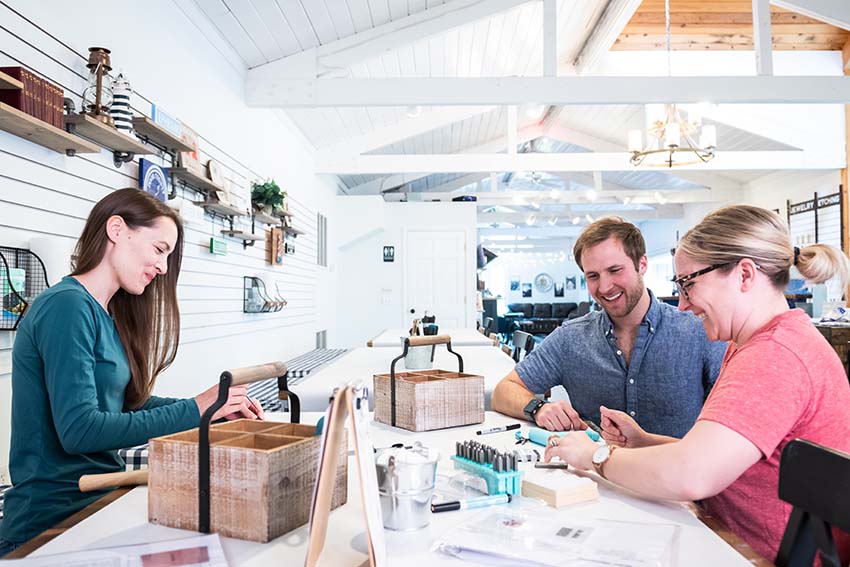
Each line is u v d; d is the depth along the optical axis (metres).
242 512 0.86
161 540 0.86
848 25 4.83
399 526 0.90
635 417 1.82
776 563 0.85
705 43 7.28
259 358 4.61
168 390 2.99
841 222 7.31
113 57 2.55
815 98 4.66
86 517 0.99
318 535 0.75
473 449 1.12
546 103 4.67
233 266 4.00
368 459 0.78
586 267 1.77
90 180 2.37
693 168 7.26
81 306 1.32
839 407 0.99
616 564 0.76
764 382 0.96
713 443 0.93
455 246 9.16
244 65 4.36
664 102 4.67
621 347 1.86
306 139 6.35
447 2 4.59
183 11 3.29
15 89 1.80
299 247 6.04
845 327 5.19
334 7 4.05
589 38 6.90
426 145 8.73
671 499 0.96
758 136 7.60
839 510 0.74
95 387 1.32
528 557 0.78
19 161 1.98
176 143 2.89
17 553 0.84
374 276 9.12
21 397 1.28
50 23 2.13
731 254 1.10
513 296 19.36
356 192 9.62
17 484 1.29
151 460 0.93
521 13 5.43
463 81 4.58
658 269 15.04
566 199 9.92
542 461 1.26
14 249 1.92
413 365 2.48
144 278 1.49
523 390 1.83
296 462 0.91
